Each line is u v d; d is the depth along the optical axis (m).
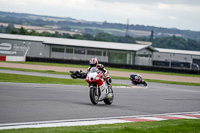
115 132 23.94
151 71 181.75
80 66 171.50
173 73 178.50
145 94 63.66
